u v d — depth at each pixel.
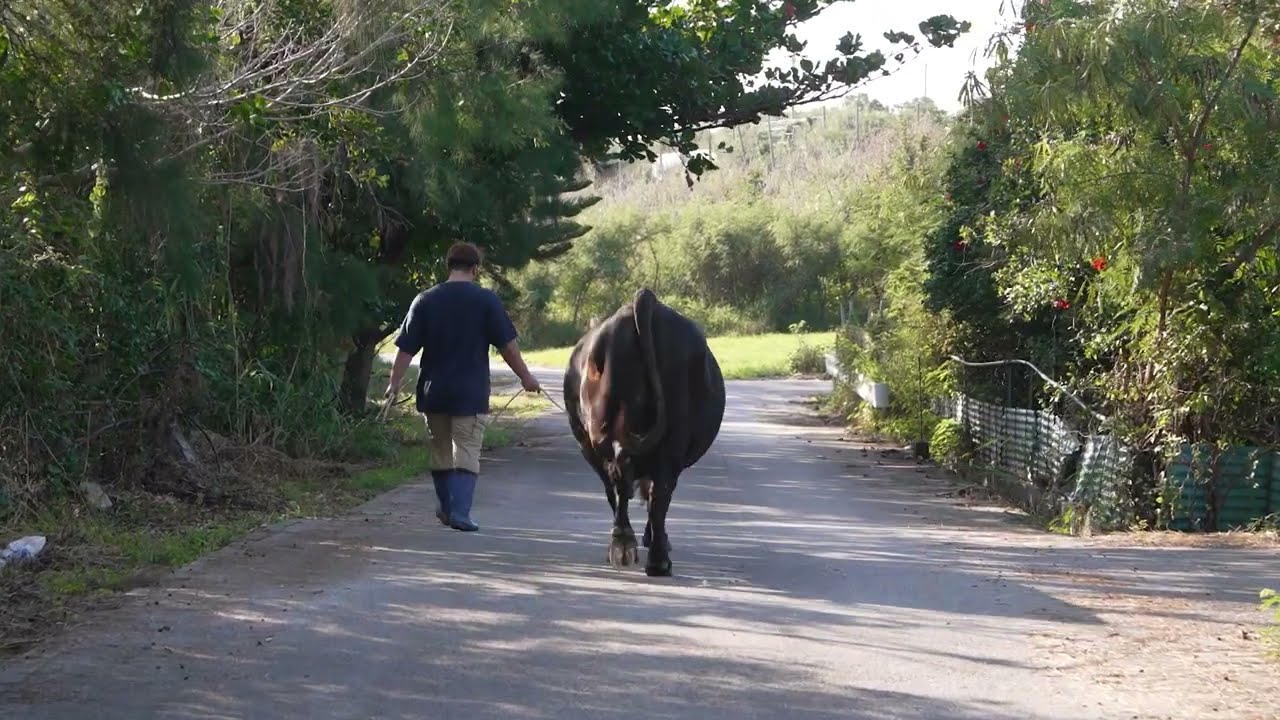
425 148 15.28
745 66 22.89
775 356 53.19
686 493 16.14
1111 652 7.89
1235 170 13.36
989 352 20.67
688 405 10.03
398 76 13.30
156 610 8.48
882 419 25.53
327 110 13.78
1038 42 13.20
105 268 12.78
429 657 7.55
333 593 9.09
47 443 11.79
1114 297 14.50
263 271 17.14
